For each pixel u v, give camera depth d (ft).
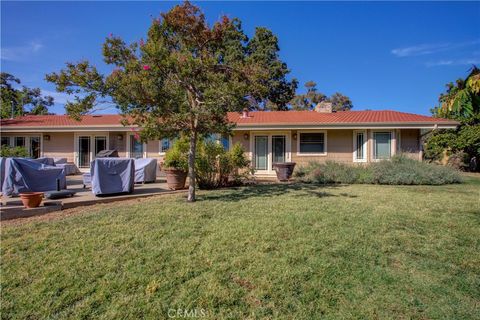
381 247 13.98
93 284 10.55
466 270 11.72
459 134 59.57
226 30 25.58
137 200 27.17
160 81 23.43
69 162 55.21
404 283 10.65
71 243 14.57
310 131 49.93
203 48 26.13
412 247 14.03
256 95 26.50
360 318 8.64
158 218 19.20
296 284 10.54
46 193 26.14
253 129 48.37
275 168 44.83
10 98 106.22
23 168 28.37
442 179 37.91
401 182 37.99
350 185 37.24
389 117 49.11
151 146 53.36
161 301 9.50
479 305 9.32
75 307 9.19
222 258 12.66
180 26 24.79
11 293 9.99
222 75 24.22
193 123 25.35
